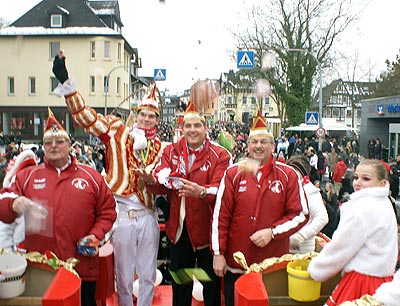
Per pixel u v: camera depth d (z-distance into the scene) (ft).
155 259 13.51
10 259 9.34
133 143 13.20
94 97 118.93
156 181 12.33
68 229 10.52
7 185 11.95
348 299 8.86
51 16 122.11
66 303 8.08
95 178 11.10
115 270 13.10
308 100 98.12
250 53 52.65
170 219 12.82
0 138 79.05
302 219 11.28
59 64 12.10
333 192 28.81
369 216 8.79
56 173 10.76
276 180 11.38
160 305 14.79
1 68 122.42
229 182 11.52
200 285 14.97
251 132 11.56
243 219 11.28
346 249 8.86
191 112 12.39
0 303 9.02
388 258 8.82
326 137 90.84
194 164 12.41
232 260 11.51
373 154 85.35
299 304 9.73
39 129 125.59
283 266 10.09
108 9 135.54
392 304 7.95
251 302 8.40
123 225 12.85
